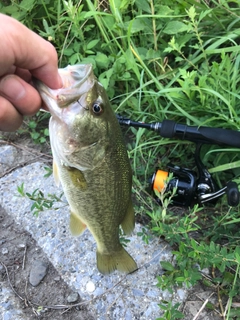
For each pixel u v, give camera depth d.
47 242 0.47
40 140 0.57
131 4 0.57
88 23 0.62
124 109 0.56
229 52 0.59
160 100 0.56
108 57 0.58
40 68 0.28
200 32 0.56
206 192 0.47
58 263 0.46
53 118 0.31
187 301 0.42
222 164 0.51
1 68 0.26
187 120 0.53
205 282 0.43
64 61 0.61
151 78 0.55
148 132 0.54
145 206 0.50
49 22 0.65
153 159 0.53
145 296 0.42
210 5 0.62
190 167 0.53
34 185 0.53
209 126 0.50
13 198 0.52
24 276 0.45
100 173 0.33
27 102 0.28
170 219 0.45
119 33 0.56
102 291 0.43
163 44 0.58
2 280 0.45
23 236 0.48
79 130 0.31
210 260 0.36
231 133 0.46
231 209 0.46
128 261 0.39
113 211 0.36
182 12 0.57
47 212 0.50
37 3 0.61
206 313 0.41
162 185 0.47
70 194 0.34
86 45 0.57
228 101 0.48
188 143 0.52
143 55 0.56
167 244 0.46
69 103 0.30
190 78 0.48
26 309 0.43
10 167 0.56
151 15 0.52
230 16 0.59
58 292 0.44
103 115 0.32
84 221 0.36
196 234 0.47
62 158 0.32
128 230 0.39
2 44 0.24
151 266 0.45
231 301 0.40
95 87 0.31
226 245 0.45
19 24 0.26
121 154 0.34
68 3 0.55
